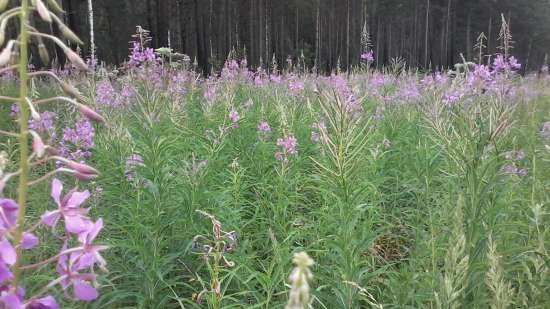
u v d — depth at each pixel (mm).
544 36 51031
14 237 1599
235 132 6961
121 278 3859
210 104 7707
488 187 3207
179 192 4324
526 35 49406
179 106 7074
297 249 3662
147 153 4254
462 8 47500
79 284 1636
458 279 2545
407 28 46688
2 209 1531
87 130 4664
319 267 3879
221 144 5516
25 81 1671
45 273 3422
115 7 26359
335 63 40156
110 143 4824
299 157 5906
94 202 4180
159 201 3887
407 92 9141
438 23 48000
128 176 4375
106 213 4289
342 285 3230
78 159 4617
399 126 7535
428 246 3539
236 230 4258
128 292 3479
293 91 8875
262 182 5418
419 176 5281
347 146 3709
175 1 28422
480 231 3268
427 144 5391
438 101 5492
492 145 3557
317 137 5844
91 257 1643
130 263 4020
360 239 3701
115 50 26438
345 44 43000
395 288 3453
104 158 4906
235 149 6496
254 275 3203
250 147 6551
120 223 4305
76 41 1678
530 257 3273
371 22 43562
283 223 4500
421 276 3520
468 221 3229
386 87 10289
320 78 13141
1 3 1611
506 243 3637
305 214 5246
